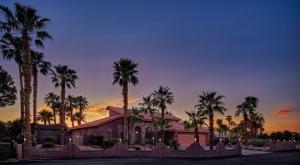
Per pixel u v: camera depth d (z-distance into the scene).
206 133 72.69
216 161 35.69
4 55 44.16
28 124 35.38
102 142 52.25
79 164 27.67
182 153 41.12
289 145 66.75
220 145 45.59
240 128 100.00
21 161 29.12
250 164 32.78
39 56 53.03
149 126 64.88
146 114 68.88
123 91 50.34
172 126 67.75
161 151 39.91
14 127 55.03
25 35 37.12
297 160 38.75
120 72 50.88
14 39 41.94
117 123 61.75
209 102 55.09
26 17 37.41
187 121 57.06
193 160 36.31
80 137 59.59
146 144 62.47
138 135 63.38
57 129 60.72
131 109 61.91
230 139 82.62
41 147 43.62
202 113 55.41
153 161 32.66
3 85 48.50
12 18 37.53
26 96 35.81
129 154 37.84
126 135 48.59
